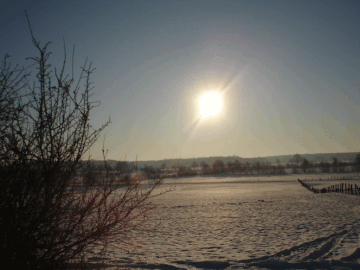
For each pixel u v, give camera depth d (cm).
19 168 359
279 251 681
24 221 363
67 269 408
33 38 378
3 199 353
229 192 3891
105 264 571
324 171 11819
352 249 655
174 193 3997
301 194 2881
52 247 376
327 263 562
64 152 386
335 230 899
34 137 374
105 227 399
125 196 404
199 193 3888
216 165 16125
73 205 393
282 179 8000
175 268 571
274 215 1394
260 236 907
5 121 361
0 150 359
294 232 930
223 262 607
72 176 391
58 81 385
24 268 357
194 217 1478
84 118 397
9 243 350
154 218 1452
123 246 796
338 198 2100
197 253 713
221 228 1112
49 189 365
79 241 388
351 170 11794
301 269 543
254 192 3656
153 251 741
